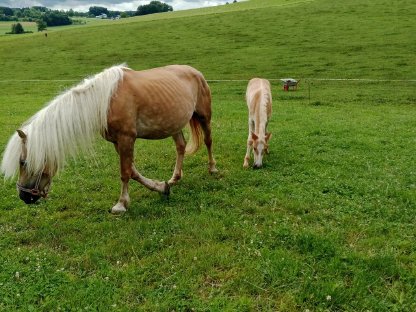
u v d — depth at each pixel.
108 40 49.78
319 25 45.69
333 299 4.25
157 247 5.43
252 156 9.89
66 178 8.38
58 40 52.88
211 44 42.91
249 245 5.36
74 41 51.09
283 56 35.50
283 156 9.77
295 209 6.58
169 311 4.18
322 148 10.36
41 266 4.96
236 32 47.28
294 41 40.47
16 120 15.50
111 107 6.12
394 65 29.61
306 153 9.94
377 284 4.53
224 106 19.36
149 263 5.00
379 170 8.40
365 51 34.25
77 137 6.05
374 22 43.88
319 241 5.31
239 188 7.59
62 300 4.32
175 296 4.36
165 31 51.94
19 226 6.21
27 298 4.36
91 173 8.70
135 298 4.39
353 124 13.70
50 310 4.19
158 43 45.69
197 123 8.19
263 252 5.10
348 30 42.09
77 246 5.46
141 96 6.37
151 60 38.41
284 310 4.16
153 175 8.62
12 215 6.57
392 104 20.34
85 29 62.59
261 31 46.41
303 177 8.12
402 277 4.62
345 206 6.62
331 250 5.13
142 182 6.80
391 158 9.38
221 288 4.52
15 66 39.75
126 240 5.57
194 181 8.03
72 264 5.08
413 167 8.58
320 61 32.78
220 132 12.81
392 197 6.99
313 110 17.78
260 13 56.59
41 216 6.57
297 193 7.25
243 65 33.94
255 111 9.37
